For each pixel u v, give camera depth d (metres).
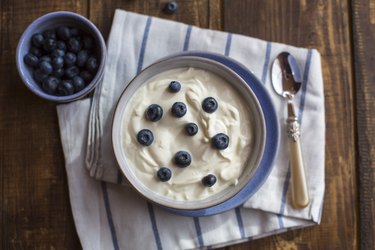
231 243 0.71
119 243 0.70
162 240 0.70
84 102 0.71
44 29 0.70
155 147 0.64
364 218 0.74
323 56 0.75
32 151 0.72
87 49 0.70
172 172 0.64
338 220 0.74
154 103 0.65
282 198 0.71
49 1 0.73
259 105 0.65
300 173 0.71
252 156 0.66
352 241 0.73
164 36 0.72
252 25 0.75
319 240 0.73
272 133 0.69
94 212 0.70
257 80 0.68
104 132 0.70
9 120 0.72
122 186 0.71
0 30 0.73
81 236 0.70
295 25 0.75
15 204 0.71
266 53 0.73
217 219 0.71
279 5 0.75
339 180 0.74
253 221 0.71
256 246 0.73
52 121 0.72
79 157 0.70
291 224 0.71
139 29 0.72
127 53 0.71
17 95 0.72
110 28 0.73
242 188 0.64
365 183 0.74
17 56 0.68
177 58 0.65
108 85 0.71
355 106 0.75
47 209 0.71
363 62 0.75
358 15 0.75
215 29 0.74
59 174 0.72
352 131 0.75
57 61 0.69
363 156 0.74
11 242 0.71
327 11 0.75
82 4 0.73
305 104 0.73
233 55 0.72
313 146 0.72
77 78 0.69
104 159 0.69
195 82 0.66
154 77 0.66
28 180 0.72
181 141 0.65
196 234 0.71
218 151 0.65
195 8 0.74
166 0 0.74
